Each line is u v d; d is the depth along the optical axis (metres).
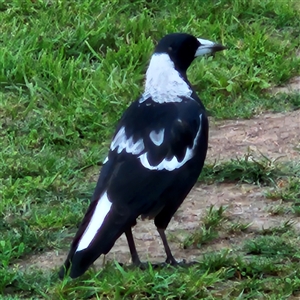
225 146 12.17
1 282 8.53
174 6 16.61
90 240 7.83
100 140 12.53
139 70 14.48
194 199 10.70
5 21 15.70
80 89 13.76
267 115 13.14
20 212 10.41
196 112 8.98
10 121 12.93
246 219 10.05
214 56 14.91
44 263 9.23
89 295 8.18
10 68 14.23
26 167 11.47
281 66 14.61
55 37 15.11
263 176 11.09
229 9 16.61
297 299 8.14
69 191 10.89
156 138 8.60
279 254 9.06
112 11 16.19
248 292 8.27
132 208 8.20
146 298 8.12
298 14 16.66
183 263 8.83
